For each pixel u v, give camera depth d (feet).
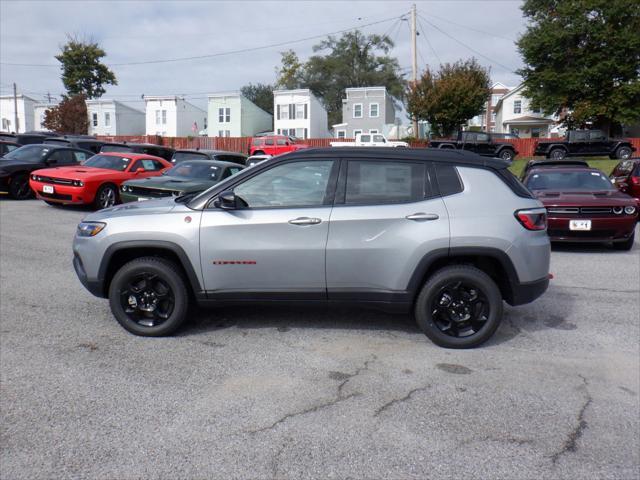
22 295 20.57
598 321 18.67
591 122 134.31
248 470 9.80
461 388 13.21
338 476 9.66
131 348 15.43
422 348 15.79
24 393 12.55
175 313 16.07
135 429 11.09
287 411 11.94
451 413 11.97
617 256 30.71
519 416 11.91
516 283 15.57
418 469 9.90
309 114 184.14
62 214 42.50
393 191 15.72
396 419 11.67
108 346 15.55
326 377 13.71
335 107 247.70
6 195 53.36
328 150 16.11
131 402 12.22
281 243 15.51
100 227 16.10
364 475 9.70
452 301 15.70
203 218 15.71
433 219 15.34
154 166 48.80
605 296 21.91
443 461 10.16
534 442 10.88
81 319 17.89
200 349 15.43
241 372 13.92
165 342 15.93
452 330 15.80
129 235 15.85
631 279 24.93
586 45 127.54
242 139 155.02
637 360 15.23
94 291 16.51
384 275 15.49
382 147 16.29
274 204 15.84
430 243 15.25
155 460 10.05
